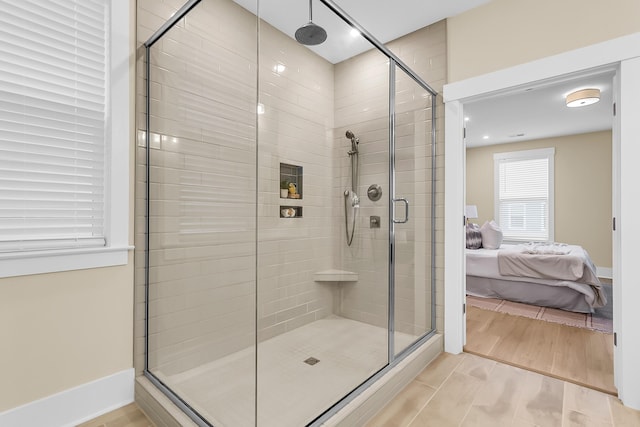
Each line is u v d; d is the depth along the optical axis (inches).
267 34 82.1
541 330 113.1
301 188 90.1
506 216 250.2
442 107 99.3
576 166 222.7
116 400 68.7
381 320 85.3
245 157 61.6
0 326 55.6
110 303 68.4
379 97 92.0
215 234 62.3
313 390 67.1
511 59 86.7
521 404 69.9
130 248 70.4
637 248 67.9
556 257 137.2
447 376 82.0
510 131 214.2
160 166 71.2
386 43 111.0
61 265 61.7
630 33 71.2
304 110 91.6
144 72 73.2
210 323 61.6
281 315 81.4
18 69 58.3
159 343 69.7
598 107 167.3
